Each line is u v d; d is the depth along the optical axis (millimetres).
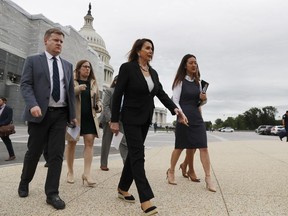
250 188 4180
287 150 10789
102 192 3807
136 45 3273
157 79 3307
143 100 3074
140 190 2838
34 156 3479
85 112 4340
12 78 41625
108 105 5738
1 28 39469
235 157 8367
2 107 7336
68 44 50812
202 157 4227
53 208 3068
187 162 5121
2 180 4434
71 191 3840
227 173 5500
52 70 3500
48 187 3229
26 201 3314
